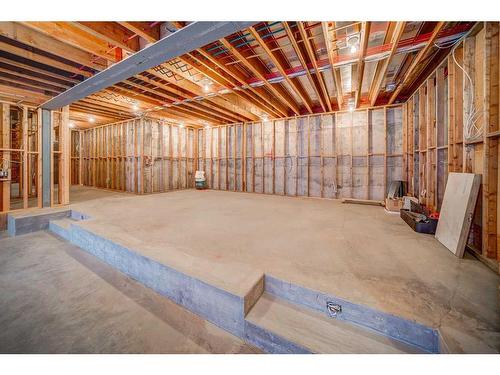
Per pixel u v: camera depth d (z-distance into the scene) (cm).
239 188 904
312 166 738
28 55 312
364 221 404
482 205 242
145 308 203
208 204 581
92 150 1005
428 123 415
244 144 870
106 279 254
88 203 581
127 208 517
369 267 218
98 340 166
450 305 160
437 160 377
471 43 273
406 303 162
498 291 178
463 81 280
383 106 617
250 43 348
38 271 272
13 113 656
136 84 493
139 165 817
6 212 444
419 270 212
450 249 259
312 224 381
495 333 134
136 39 301
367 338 152
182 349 159
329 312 171
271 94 596
